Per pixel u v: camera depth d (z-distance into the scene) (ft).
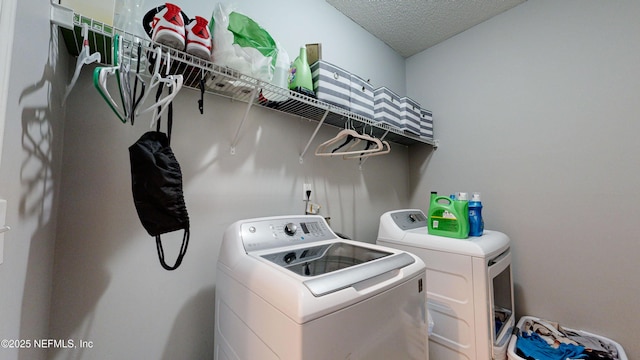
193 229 4.14
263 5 5.28
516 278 6.37
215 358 3.63
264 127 5.12
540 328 5.58
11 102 1.71
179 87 2.86
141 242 3.68
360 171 7.18
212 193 4.37
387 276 3.03
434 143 8.17
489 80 7.15
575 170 5.68
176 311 3.94
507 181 6.68
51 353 3.02
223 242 3.71
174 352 3.89
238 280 3.10
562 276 5.75
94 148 3.39
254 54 3.73
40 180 2.43
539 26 6.33
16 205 1.89
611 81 5.34
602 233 5.31
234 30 3.62
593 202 5.44
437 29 7.69
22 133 1.94
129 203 3.61
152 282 3.75
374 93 6.48
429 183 8.30
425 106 8.57
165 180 2.83
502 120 6.85
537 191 6.18
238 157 4.72
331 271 2.76
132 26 3.21
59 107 2.91
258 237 3.71
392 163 8.24
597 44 5.53
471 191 7.33
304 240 4.12
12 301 1.86
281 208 5.30
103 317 3.36
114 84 3.59
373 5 6.75
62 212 3.13
